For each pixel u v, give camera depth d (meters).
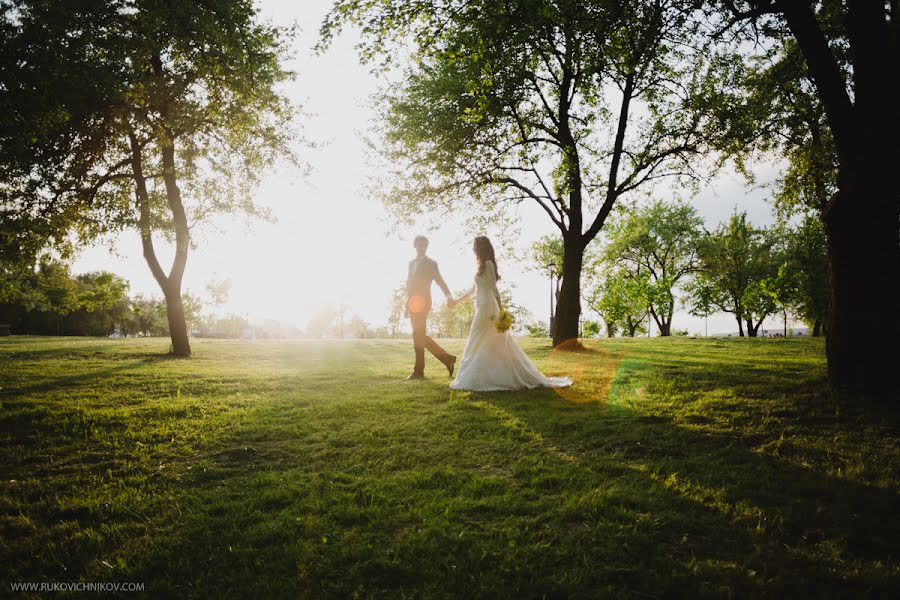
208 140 15.20
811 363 9.85
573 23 7.65
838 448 4.09
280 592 2.20
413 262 8.64
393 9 6.86
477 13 6.85
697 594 2.15
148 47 8.84
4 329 34.44
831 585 2.22
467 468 3.83
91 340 21.98
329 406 5.96
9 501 3.23
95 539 2.70
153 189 16.25
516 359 7.23
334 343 21.36
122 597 2.19
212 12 9.59
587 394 6.68
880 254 5.71
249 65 10.80
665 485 3.36
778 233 41.56
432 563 2.41
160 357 13.59
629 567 2.38
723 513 2.95
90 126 11.19
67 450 4.37
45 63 8.12
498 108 14.20
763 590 2.16
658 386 7.17
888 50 5.72
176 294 14.59
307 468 3.86
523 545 2.59
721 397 6.17
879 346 5.63
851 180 5.84
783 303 31.48
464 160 15.88
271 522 2.88
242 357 13.97
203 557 2.51
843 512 2.90
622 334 54.78
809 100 12.89
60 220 12.82
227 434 4.77
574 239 15.84
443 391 7.00
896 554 2.49
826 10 9.85
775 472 3.60
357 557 2.48
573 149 14.34
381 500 3.18
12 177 11.51
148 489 3.45
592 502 3.05
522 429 4.82
